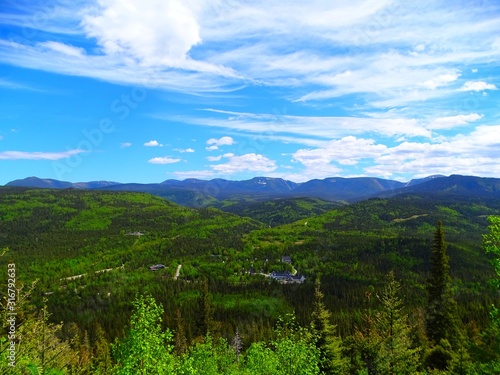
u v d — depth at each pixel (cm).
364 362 4644
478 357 3114
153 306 2628
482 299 13225
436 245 5088
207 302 9850
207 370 3584
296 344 3234
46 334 2498
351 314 13338
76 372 3469
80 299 17488
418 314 6366
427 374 4062
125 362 2439
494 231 2705
